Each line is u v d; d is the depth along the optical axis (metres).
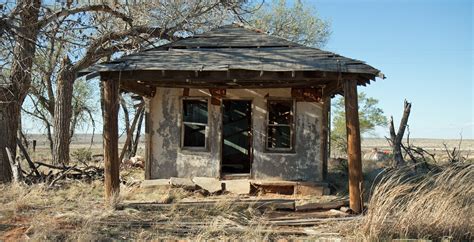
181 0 16.25
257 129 11.79
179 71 8.77
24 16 11.27
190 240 6.57
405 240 6.37
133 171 15.95
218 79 8.97
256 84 11.29
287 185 11.19
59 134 17.47
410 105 14.66
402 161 14.23
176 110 11.91
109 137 8.84
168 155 11.85
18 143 12.65
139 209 8.56
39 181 11.67
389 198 7.10
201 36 11.33
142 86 11.08
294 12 24.23
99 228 7.09
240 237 6.70
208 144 11.79
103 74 8.84
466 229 6.86
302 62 8.91
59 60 16.73
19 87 12.77
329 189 11.08
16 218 7.68
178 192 10.55
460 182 7.55
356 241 6.49
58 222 7.32
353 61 8.94
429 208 7.07
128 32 15.35
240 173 12.45
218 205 8.67
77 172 13.24
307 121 11.77
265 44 10.55
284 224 7.66
